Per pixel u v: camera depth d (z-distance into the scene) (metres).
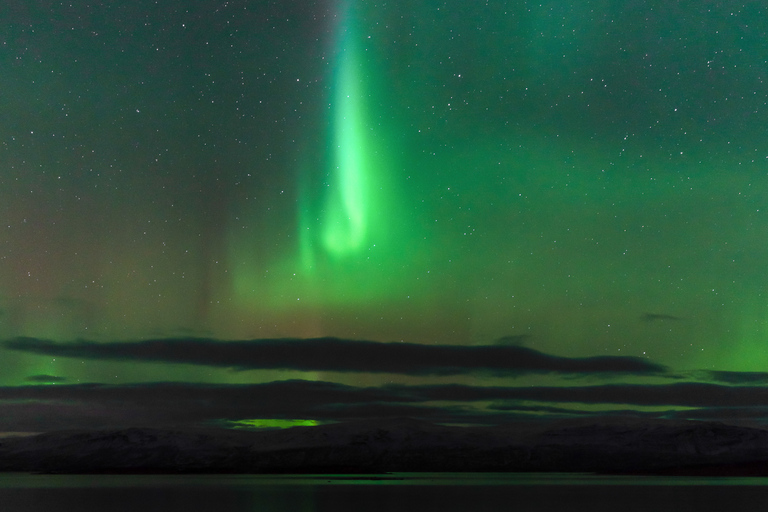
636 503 71.75
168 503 73.56
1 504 71.88
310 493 97.00
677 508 62.91
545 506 66.88
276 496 89.38
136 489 109.94
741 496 85.25
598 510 61.03
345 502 75.31
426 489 111.12
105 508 65.81
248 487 119.50
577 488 111.62
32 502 75.81
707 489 106.50
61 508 66.06
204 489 111.00
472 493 95.31
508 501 76.94
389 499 82.06
